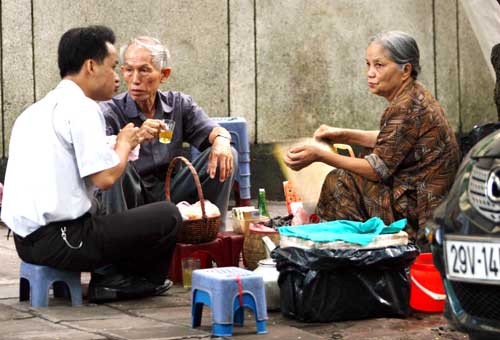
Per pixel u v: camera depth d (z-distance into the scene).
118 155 7.40
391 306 7.06
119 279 7.71
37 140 7.34
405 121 8.01
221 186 8.78
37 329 6.72
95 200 7.93
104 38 7.50
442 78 16.11
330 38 15.19
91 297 7.67
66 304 7.66
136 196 8.31
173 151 8.87
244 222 8.54
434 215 5.74
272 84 14.78
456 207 5.50
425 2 15.91
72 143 7.29
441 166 8.07
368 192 8.17
